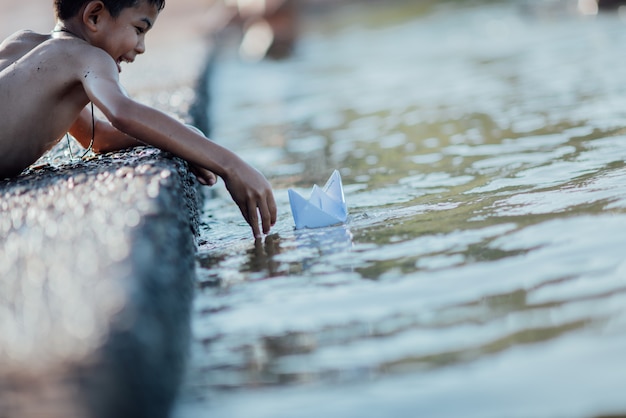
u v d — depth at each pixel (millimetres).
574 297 1986
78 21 3385
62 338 1609
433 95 6848
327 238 2842
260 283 2424
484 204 3016
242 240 3008
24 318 1761
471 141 4602
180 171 2996
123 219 2242
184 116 5113
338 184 3180
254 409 1656
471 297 2084
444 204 3133
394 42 11586
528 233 2539
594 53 7691
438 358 1773
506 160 3891
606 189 2941
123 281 1772
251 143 5758
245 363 1875
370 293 2211
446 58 9164
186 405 1709
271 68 10766
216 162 3035
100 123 3736
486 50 9305
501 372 1676
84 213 2391
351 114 6492
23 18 16516
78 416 1438
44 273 1988
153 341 1649
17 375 1532
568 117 4871
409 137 5109
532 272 2189
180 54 10797
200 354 1953
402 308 2076
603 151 3730
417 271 2334
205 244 2996
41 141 3326
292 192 3082
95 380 1476
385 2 17906
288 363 1847
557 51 8242
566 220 2621
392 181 3801
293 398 1680
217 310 2232
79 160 3467
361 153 4781
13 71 3287
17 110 3234
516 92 6293
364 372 1754
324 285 2328
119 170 2871
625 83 5812
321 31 14555
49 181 2924
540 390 1588
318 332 1998
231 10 14398
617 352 1683
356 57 10562
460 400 1591
